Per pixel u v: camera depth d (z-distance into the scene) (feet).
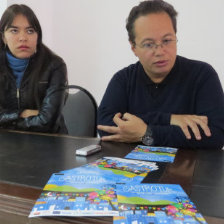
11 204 1.87
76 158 2.76
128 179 2.13
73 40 9.13
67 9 9.02
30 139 3.68
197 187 2.03
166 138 3.43
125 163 2.55
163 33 3.70
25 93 5.39
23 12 5.09
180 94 4.22
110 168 2.39
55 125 5.21
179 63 4.31
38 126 5.05
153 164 2.55
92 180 2.09
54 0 9.13
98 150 3.08
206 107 3.90
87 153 2.87
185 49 7.89
